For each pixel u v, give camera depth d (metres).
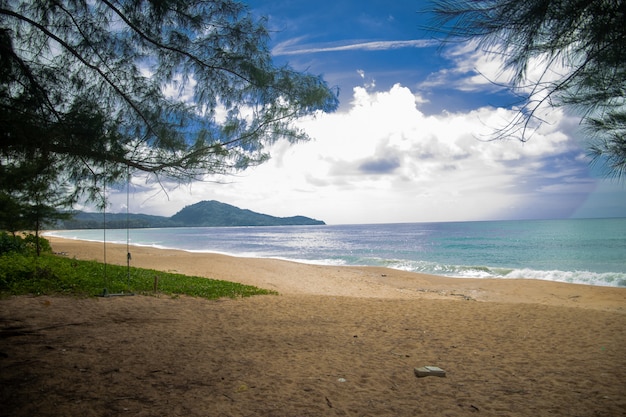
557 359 6.22
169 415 3.83
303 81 5.09
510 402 4.37
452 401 4.40
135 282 13.52
